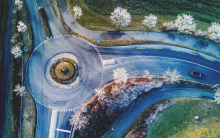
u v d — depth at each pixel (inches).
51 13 2207.2
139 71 2112.5
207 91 2092.8
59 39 2145.7
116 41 2153.1
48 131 1925.4
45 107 1977.1
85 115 1962.4
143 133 1899.6
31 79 2025.1
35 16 2174.0
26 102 1963.6
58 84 2037.4
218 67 2162.9
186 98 2062.0
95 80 2066.9
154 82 2059.5
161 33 2210.9
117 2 2303.2
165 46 2190.0
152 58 2151.8
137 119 2018.9
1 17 2095.2
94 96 2031.3
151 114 1983.3
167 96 2086.6
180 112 1991.9
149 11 2294.5
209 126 1892.2
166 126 1925.4
